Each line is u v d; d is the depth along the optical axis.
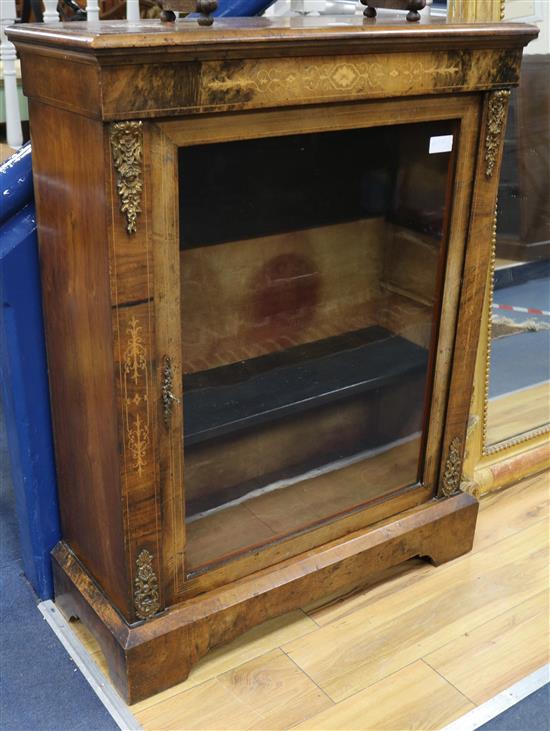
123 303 1.21
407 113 1.39
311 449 1.59
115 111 1.09
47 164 1.29
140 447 1.31
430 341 1.64
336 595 1.73
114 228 1.16
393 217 1.52
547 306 2.10
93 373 1.31
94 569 1.51
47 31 1.16
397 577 1.78
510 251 1.97
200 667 1.53
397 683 1.50
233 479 1.50
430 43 1.33
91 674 1.50
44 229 1.37
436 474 1.76
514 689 1.49
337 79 1.27
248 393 1.47
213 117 1.19
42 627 1.62
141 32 1.11
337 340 1.56
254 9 1.66
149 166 1.16
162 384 1.31
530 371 2.12
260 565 1.54
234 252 1.35
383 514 1.69
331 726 1.41
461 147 1.49
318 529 1.59
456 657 1.56
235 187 1.30
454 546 1.81
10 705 1.43
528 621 1.66
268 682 1.50
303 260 1.45
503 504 2.04
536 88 1.87
